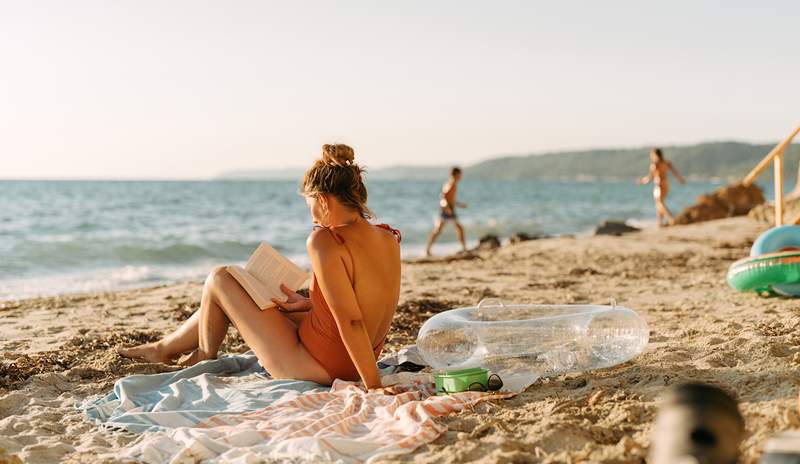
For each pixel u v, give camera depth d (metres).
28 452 3.04
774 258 6.17
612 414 3.17
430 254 14.70
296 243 17.39
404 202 45.44
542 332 3.95
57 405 3.81
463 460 2.80
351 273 3.69
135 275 11.71
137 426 3.38
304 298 4.28
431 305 6.68
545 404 3.39
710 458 1.66
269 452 2.98
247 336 4.08
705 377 3.54
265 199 48.31
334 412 3.44
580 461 2.65
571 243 14.02
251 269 4.23
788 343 4.23
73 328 6.01
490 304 4.39
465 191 79.75
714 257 10.89
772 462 1.82
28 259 13.12
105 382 4.18
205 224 24.56
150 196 50.97
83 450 3.10
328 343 3.89
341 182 3.66
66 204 37.06
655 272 9.33
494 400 3.48
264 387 3.88
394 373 4.27
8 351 5.11
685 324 5.29
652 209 38.94
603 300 6.96
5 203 37.22
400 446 2.94
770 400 3.04
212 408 3.67
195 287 8.88
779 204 7.90
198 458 2.98
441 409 3.31
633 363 4.08
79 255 13.84
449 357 4.02
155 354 4.55
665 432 1.76
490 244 15.06
